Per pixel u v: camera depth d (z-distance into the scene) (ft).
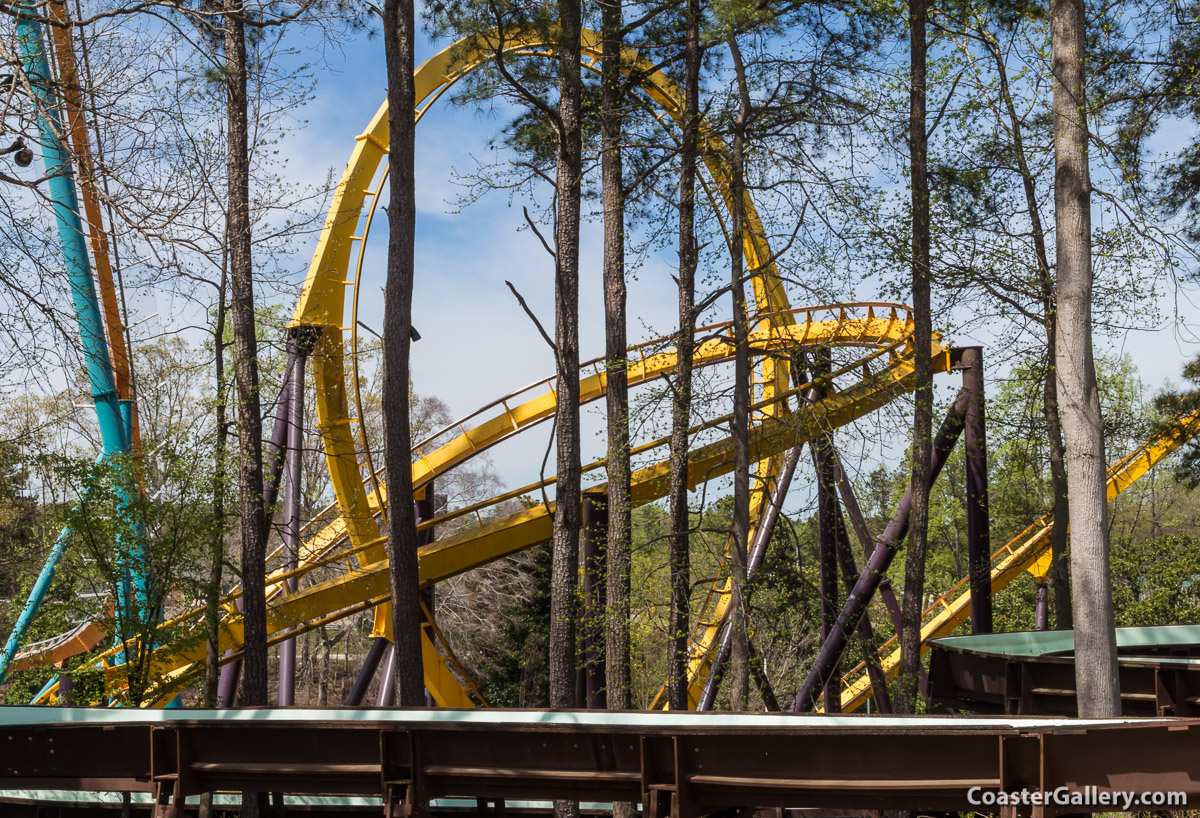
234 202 49.60
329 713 28.19
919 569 44.21
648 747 24.75
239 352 50.11
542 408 67.41
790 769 24.04
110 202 35.63
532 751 25.64
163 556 50.08
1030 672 38.45
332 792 26.73
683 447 48.06
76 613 54.90
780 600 57.77
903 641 44.09
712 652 58.18
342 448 63.00
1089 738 21.97
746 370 46.19
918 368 45.09
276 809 32.04
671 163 48.75
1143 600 100.53
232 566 50.42
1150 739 21.42
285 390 61.67
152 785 26.99
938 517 110.83
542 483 57.52
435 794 26.14
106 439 58.59
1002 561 73.41
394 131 46.62
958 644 44.68
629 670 46.32
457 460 66.28
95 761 27.81
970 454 52.54
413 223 46.83
